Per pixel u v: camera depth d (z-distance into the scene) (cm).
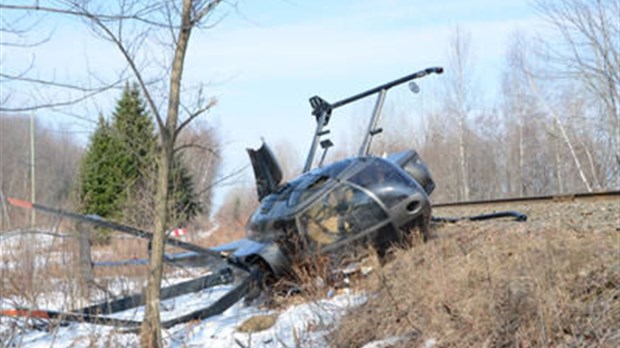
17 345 652
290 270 734
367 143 823
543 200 1320
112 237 1003
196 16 485
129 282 877
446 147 5512
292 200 755
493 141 5750
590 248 532
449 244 694
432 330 520
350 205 729
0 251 807
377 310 598
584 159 4219
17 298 776
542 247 559
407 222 728
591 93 3841
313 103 907
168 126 508
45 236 836
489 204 1507
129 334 632
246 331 650
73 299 750
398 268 676
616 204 952
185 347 609
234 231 1529
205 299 860
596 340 422
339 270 723
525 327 460
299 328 627
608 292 464
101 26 455
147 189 857
